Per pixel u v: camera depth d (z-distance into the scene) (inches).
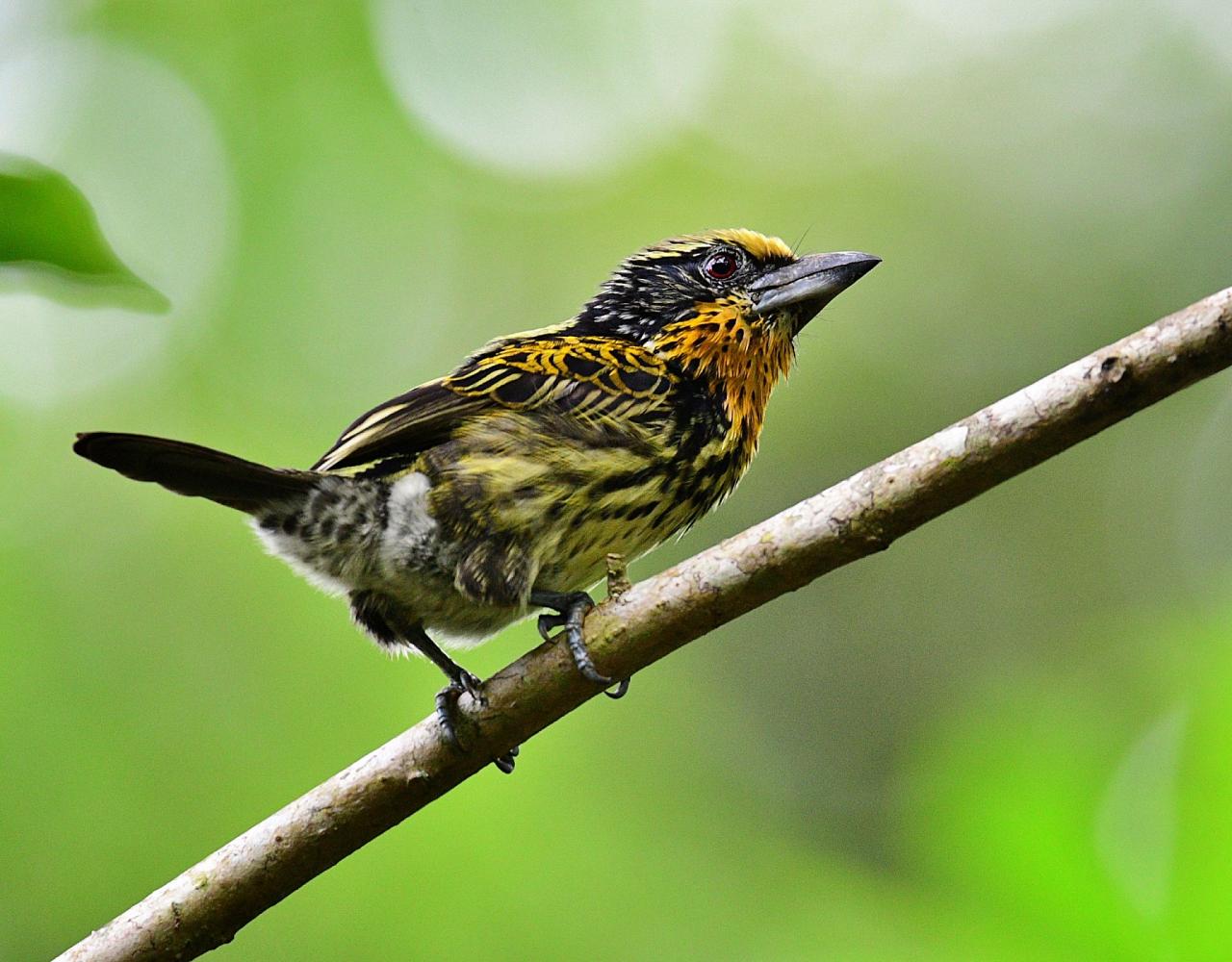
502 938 410.9
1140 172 722.8
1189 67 743.7
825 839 563.8
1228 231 701.9
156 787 438.9
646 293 359.6
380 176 627.5
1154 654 289.1
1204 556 647.1
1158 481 662.5
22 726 441.4
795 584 252.8
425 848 418.6
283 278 600.1
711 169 725.3
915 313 703.7
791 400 685.3
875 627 647.8
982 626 647.8
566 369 329.1
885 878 396.2
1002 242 715.4
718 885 422.9
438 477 311.9
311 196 613.9
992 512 666.2
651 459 327.9
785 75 754.8
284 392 582.9
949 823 257.0
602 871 421.7
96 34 605.9
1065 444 236.2
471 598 308.0
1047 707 271.1
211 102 613.9
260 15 622.2
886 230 720.3
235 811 437.4
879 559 658.8
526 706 266.1
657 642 261.0
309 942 407.5
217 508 489.1
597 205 694.5
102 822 431.2
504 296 668.7
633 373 334.0
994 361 692.1
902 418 684.1
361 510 307.7
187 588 475.8
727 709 589.3
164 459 291.6
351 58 631.2
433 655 321.1
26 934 417.1
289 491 305.4
